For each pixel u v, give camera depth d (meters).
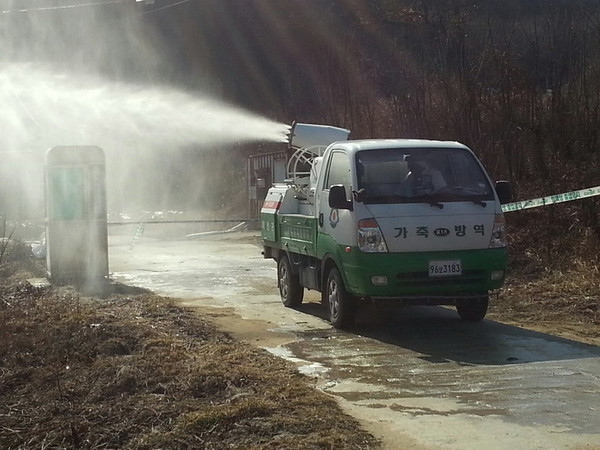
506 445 5.66
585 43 17.42
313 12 26.92
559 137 16.28
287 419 6.07
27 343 8.41
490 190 9.70
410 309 11.33
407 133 17.45
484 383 7.32
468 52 17.78
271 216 12.22
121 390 6.97
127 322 9.36
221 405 6.40
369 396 6.96
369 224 9.22
